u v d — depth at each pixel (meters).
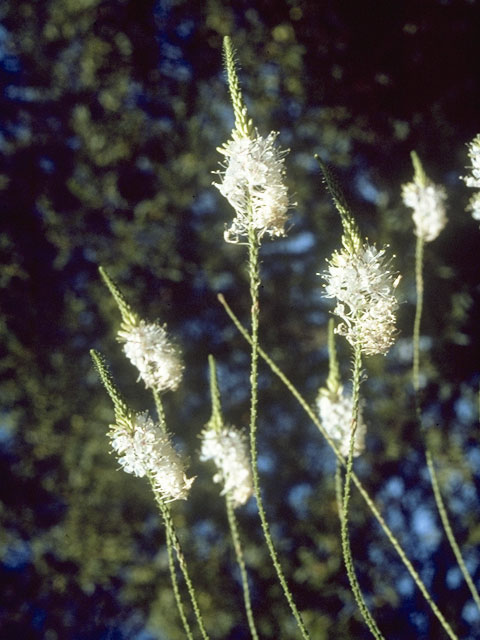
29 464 1.82
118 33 1.96
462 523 1.83
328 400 0.80
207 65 1.97
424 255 1.89
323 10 1.93
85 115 1.95
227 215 1.95
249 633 1.77
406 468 1.87
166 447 0.67
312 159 1.95
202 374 1.90
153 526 1.80
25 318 1.87
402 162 1.95
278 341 1.90
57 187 1.95
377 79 1.95
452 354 1.89
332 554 1.79
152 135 1.95
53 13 1.94
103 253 1.92
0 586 1.81
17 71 1.99
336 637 1.74
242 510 1.81
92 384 1.86
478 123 1.95
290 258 1.92
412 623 1.80
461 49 1.94
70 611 1.83
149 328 0.72
